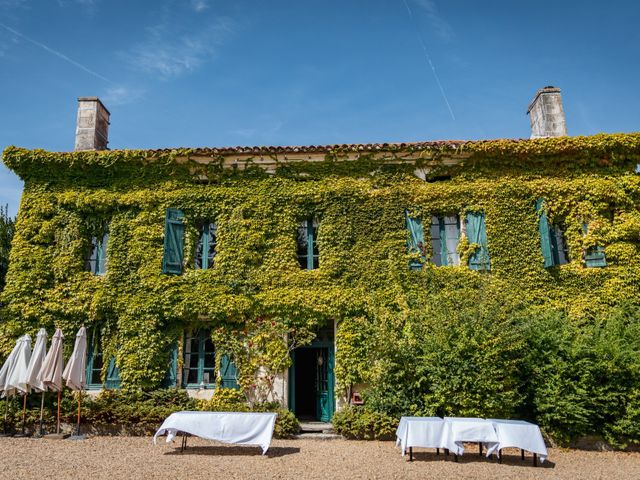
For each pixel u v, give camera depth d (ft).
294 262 45.98
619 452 36.11
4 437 39.14
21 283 45.52
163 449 34.47
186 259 46.52
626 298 44.39
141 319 44.57
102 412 40.86
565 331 39.22
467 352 37.50
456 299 41.78
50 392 42.57
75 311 44.93
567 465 31.60
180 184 48.24
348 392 43.04
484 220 46.47
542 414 37.91
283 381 43.73
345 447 35.81
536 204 46.57
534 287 44.80
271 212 47.09
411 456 31.55
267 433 32.42
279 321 44.37
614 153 47.44
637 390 37.17
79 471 27.99
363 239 46.11
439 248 47.09
